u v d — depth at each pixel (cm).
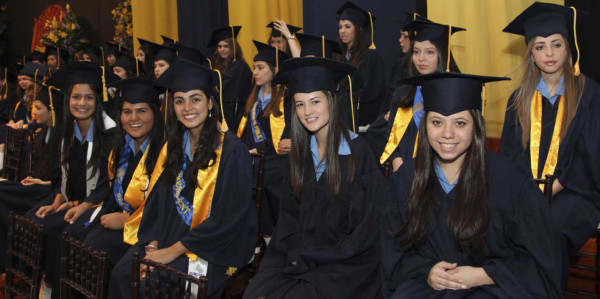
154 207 296
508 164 207
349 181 248
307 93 252
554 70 284
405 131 344
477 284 198
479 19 452
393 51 561
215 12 721
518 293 193
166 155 295
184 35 718
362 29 481
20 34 1044
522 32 309
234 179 277
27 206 422
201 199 277
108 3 939
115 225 320
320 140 262
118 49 739
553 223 201
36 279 285
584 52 411
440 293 204
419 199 213
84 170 367
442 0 466
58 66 769
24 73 645
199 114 277
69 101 361
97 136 361
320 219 252
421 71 338
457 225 203
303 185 262
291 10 640
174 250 264
